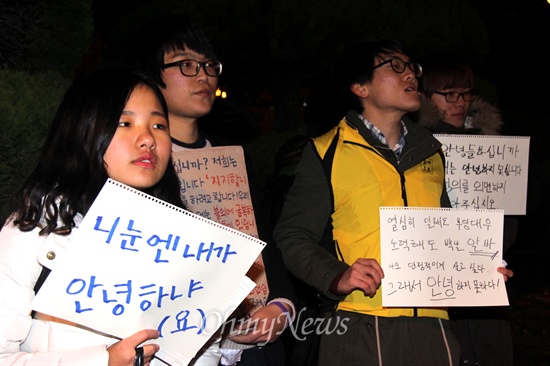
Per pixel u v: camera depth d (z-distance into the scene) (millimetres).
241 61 12672
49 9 4047
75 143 1967
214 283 1971
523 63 15172
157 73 2854
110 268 1847
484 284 2877
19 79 2875
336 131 3115
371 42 3256
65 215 1900
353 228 2977
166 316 1928
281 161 4535
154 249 1892
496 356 3449
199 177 2791
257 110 16688
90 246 1826
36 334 1913
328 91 11602
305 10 9109
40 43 4043
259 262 2771
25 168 2758
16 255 1862
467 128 3951
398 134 3230
